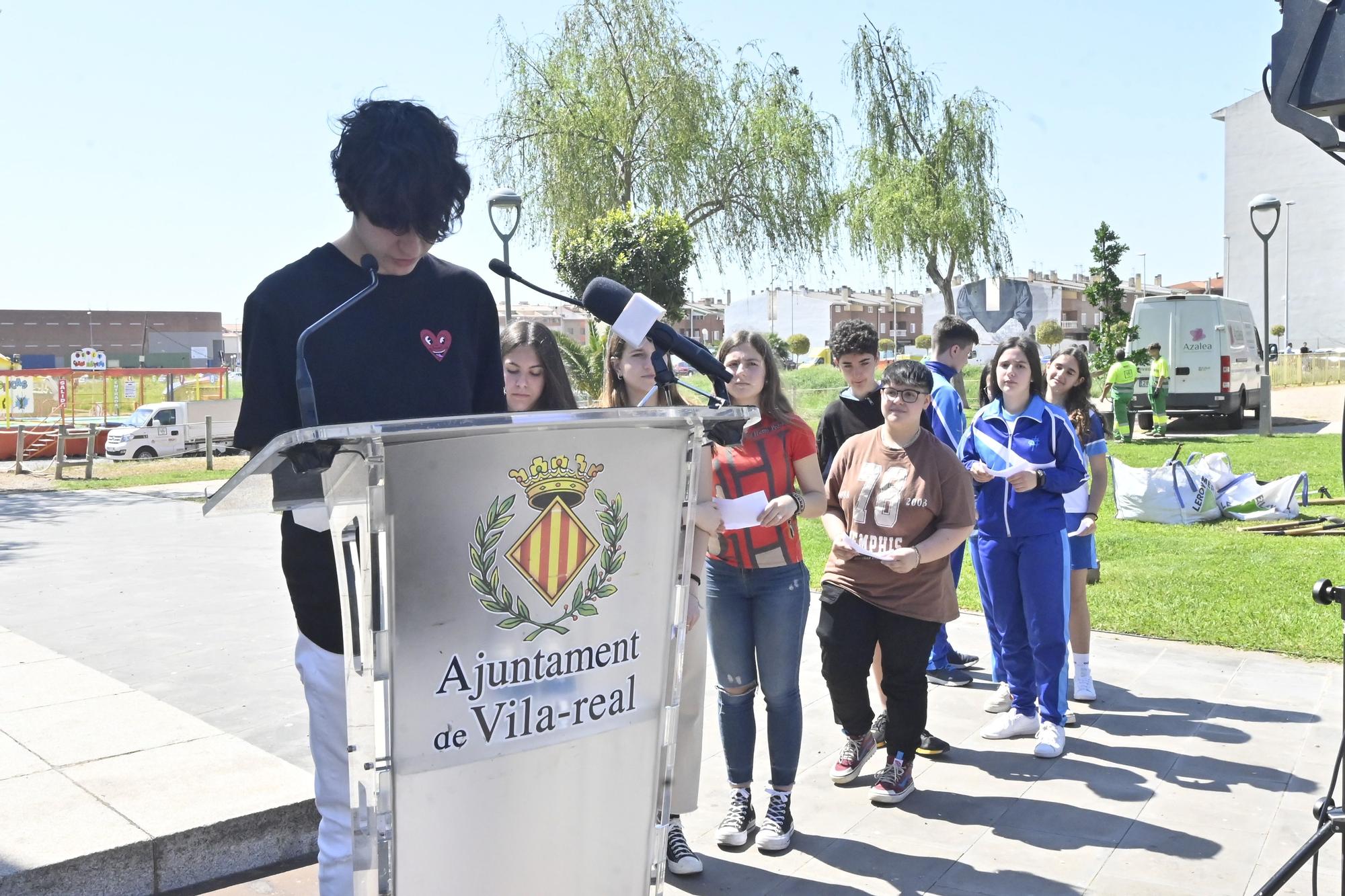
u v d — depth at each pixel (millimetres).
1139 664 5941
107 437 26266
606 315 2377
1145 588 7465
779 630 3750
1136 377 19016
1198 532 9883
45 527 12320
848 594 4156
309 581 2094
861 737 4355
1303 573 7820
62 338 88688
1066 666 4703
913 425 4141
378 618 1740
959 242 25141
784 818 3809
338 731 2107
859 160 25844
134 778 3734
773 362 3805
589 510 1950
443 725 1848
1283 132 48000
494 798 1929
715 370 2365
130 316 90500
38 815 3414
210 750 4016
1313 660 5934
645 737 2121
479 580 1842
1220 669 5816
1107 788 4281
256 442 2113
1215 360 19844
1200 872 3562
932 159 25672
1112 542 9297
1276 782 4309
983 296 26312
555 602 1940
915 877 3574
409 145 1995
